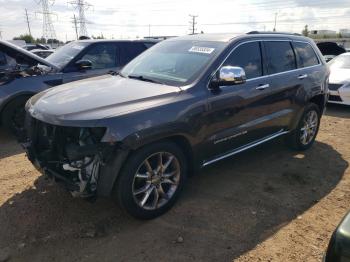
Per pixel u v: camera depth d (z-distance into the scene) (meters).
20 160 5.13
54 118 3.24
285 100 5.06
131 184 3.33
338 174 4.87
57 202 3.89
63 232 3.37
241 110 4.30
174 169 3.74
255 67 4.62
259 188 4.36
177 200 3.91
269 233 3.42
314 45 5.96
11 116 5.99
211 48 4.29
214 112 3.94
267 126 4.83
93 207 3.81
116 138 3.12
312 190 4.36
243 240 3.31
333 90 8.87
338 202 4.07
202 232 3.42
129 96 3.54
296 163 5.22
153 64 4.50
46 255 3.06
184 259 3.04
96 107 3.30
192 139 3.75
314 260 3.05
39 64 6.36
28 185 4.29
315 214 3.79
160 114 3.42
